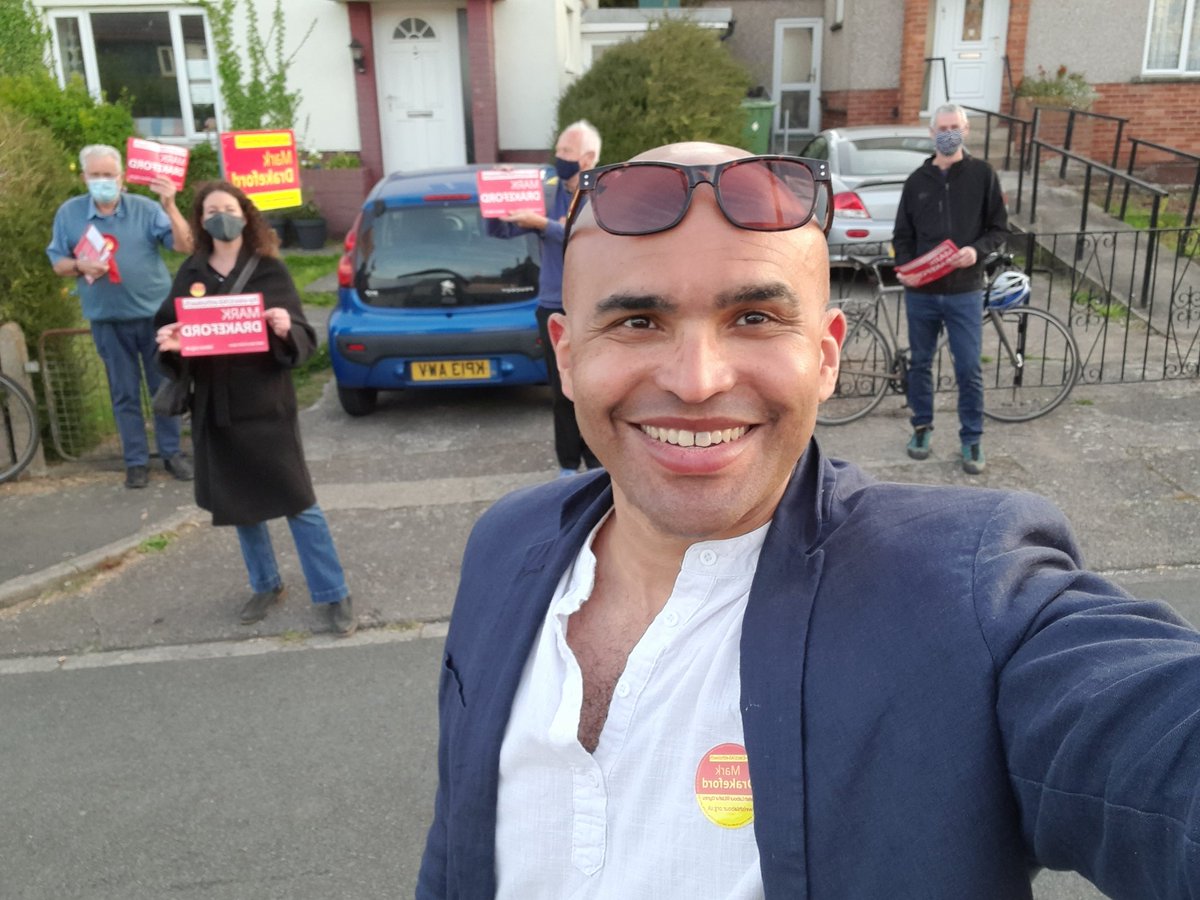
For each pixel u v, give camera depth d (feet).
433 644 14.15
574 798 3.59
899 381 21.84
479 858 3.87
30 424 20.31
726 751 3.28
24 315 20.65
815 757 3.03
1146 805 2.48
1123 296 30.71
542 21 46.62
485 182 18.31
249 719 12.45
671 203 3.14
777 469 3.33
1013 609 2.98
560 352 3.84
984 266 19.61
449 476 20.13
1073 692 2.72
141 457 19.92
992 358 25.89
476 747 3.91
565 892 3.62
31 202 20.68
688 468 3.26
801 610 3.21
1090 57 49.62
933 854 2.84
